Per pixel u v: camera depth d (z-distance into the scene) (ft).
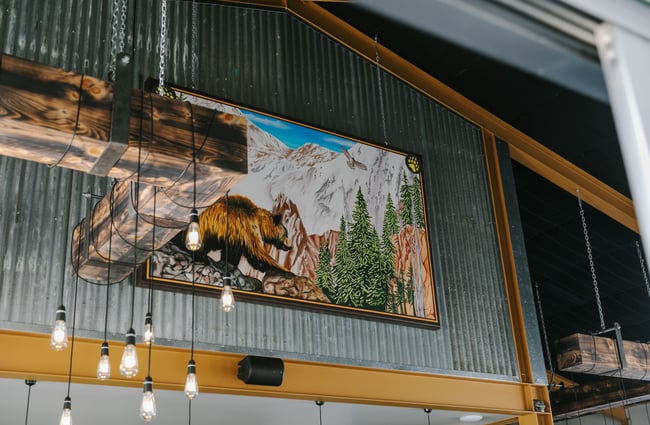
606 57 2.06
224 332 23.31
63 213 21.54
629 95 2.02
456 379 28.73
